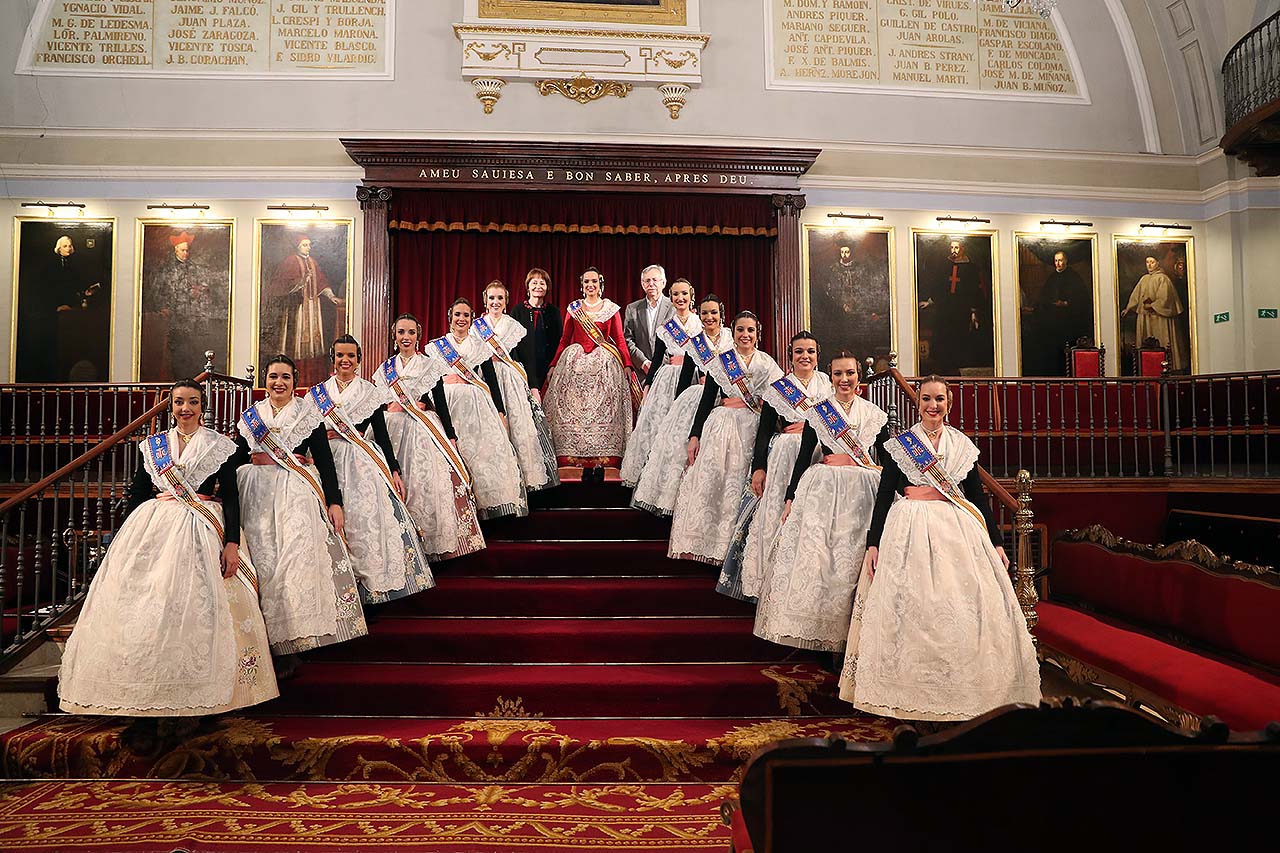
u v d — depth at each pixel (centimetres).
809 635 399
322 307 1013
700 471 486
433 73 1030
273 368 430
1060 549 616
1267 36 1002
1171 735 173
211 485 412
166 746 387
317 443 437
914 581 359
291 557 410
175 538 377
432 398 529
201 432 397
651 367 596
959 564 361
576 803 361
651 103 1048
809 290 1063
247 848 319
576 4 1045
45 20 1008
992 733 172
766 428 455
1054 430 923
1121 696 416
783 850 169
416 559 471
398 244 1015
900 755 170
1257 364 1066
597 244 1038
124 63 1011
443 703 420
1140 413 931
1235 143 1021
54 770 387
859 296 1070
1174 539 854
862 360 1064
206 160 1014
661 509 520
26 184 1002
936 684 347
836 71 1081
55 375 995
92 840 325
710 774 384
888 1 1096
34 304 998
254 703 388
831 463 424
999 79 1107
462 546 505
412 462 505
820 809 170
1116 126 1117
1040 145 1105
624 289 1037
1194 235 1117
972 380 866
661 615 493
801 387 445
